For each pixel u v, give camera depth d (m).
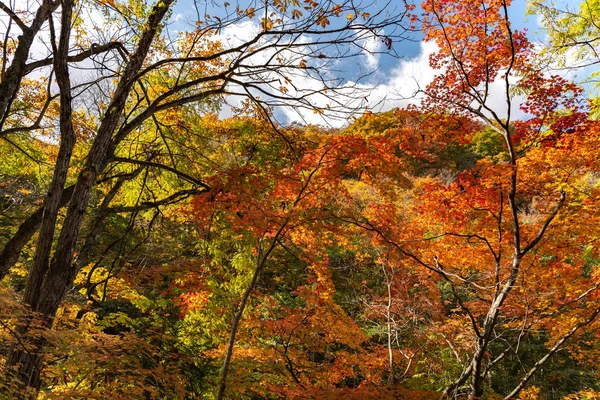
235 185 6.04
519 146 8.02
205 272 8.23
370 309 9.88
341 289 13.53
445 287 11.52
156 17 5.33
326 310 7.81
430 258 8.41
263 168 6.65
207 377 8.05
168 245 11.53
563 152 6.83
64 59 4.88
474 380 6.65
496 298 6.93
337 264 13.55
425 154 7.38
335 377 7.83
